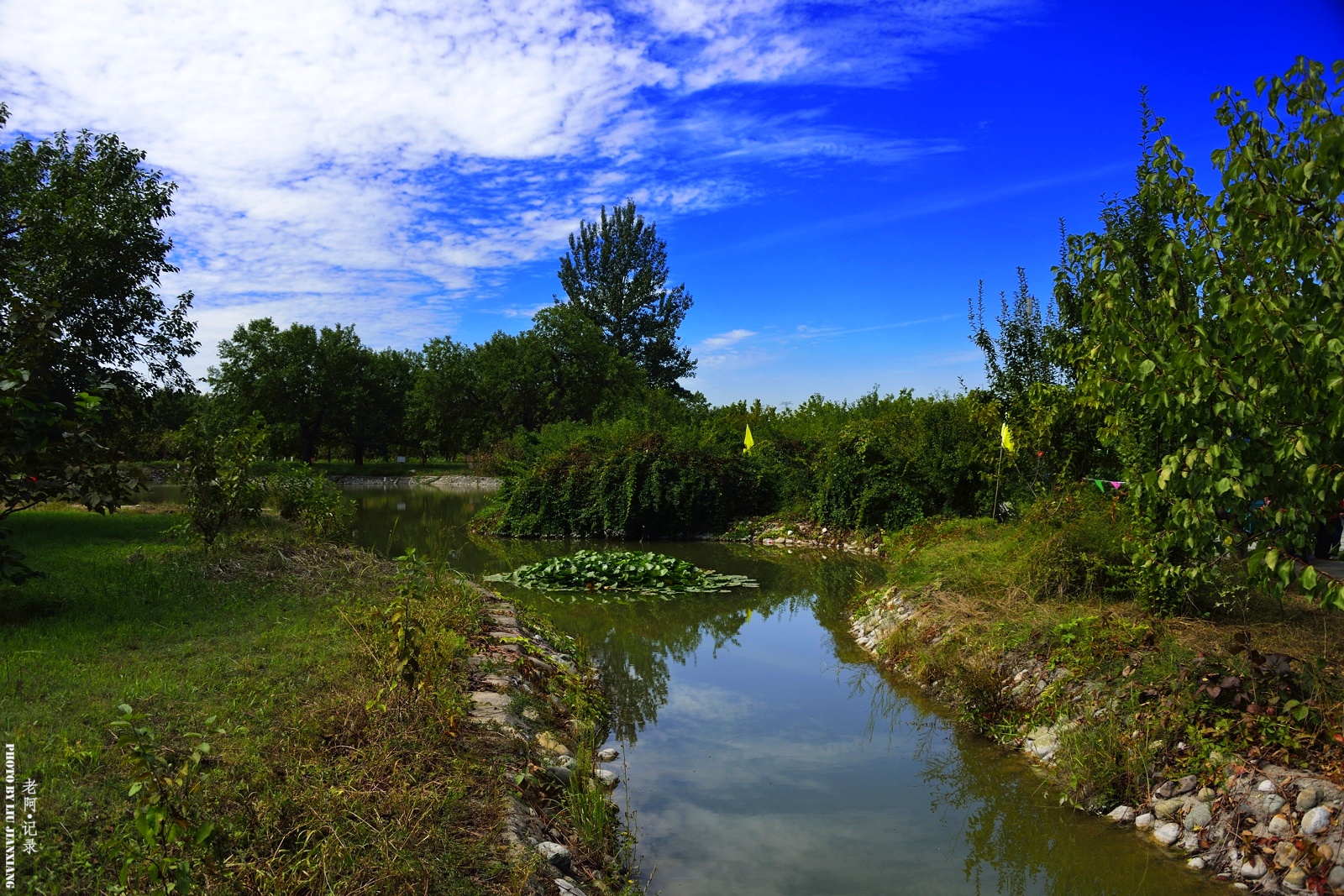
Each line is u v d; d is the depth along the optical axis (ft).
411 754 15.89
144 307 55.01
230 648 21.74
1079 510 31.04
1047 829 17.70
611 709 25.89
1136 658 21.01
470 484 141.69
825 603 43.11
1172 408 16.92
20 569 25.71
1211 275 16.58
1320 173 13.80
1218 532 17.11
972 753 22.08
